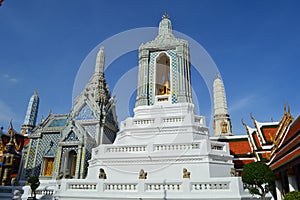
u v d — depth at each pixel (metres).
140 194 14.23
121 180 15.02
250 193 13.84
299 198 11.68
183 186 13.97
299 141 17.23
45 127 38.00
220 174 18.00
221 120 63.81
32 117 68.31
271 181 13.69
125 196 14.34
